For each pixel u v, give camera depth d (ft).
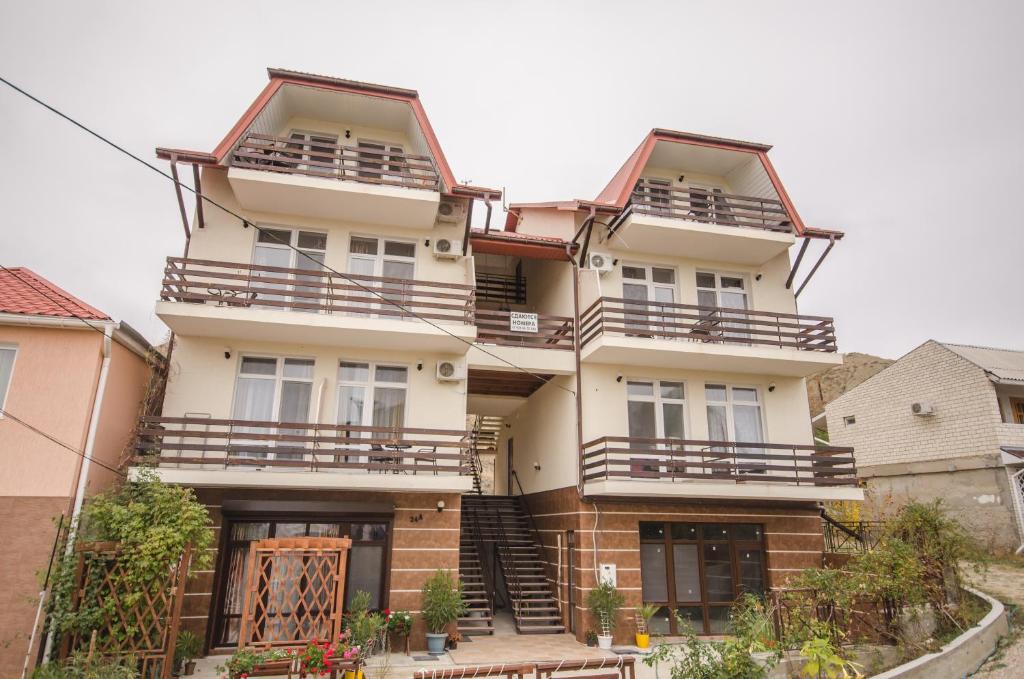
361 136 48.80
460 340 42.93
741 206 50.93
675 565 45.03
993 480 63.21
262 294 43.83
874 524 51.31
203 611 37.09
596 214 48.96
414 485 39.75
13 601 31.40
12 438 33.81
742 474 43.73
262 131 44.68
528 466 58.23
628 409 48.42
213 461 37.42
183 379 41.29
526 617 45.27
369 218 46.11
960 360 68.44
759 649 25.30
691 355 46.16
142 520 31.27
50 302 36.40
